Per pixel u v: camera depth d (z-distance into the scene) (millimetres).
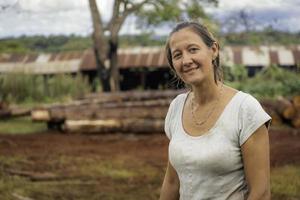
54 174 8266
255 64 28625
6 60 31156
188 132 2570
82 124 13031
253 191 2416
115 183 7750
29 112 17109
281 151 10023
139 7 21641
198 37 2514
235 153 2441
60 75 24344
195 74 2500
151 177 8125
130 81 30625
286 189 6891
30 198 6902
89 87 24734
